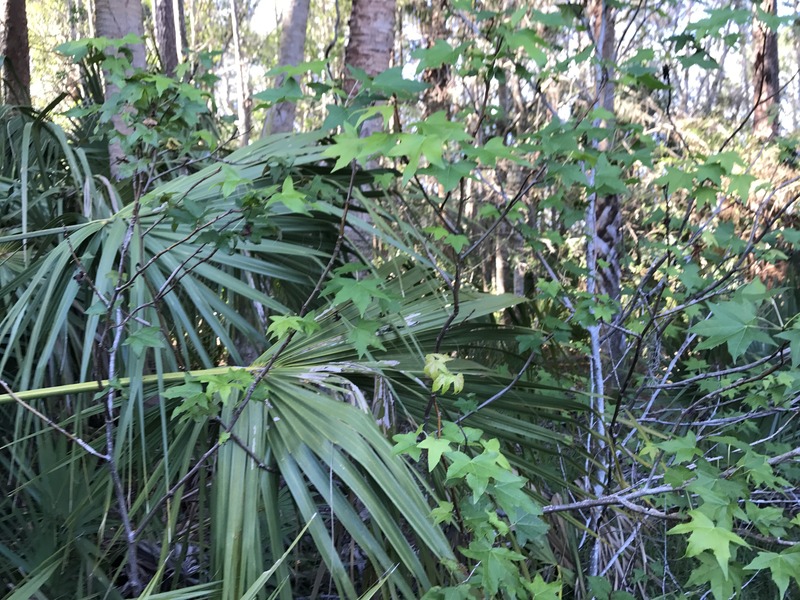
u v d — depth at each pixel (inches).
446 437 55.2
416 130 50.4
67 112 79.0
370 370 73.5
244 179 59.6
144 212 80.8
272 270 86.9
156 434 73.4
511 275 276.1
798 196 85.3
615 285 122.7
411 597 57.5
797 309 124.5
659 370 116.7
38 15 598.5
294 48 221.9
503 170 166.1
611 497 71.6
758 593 100.7
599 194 82.2
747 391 103.5
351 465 61.7
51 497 69.7
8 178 109.3
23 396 63.2
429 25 225.8
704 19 74.7
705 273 109.2
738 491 61.2
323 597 85.3
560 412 94.5
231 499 59.5
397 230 101.3
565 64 80.9
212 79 88.0
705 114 251.4
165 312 89.7
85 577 66.9
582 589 81.7
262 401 66.4
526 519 59.9
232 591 53.8
